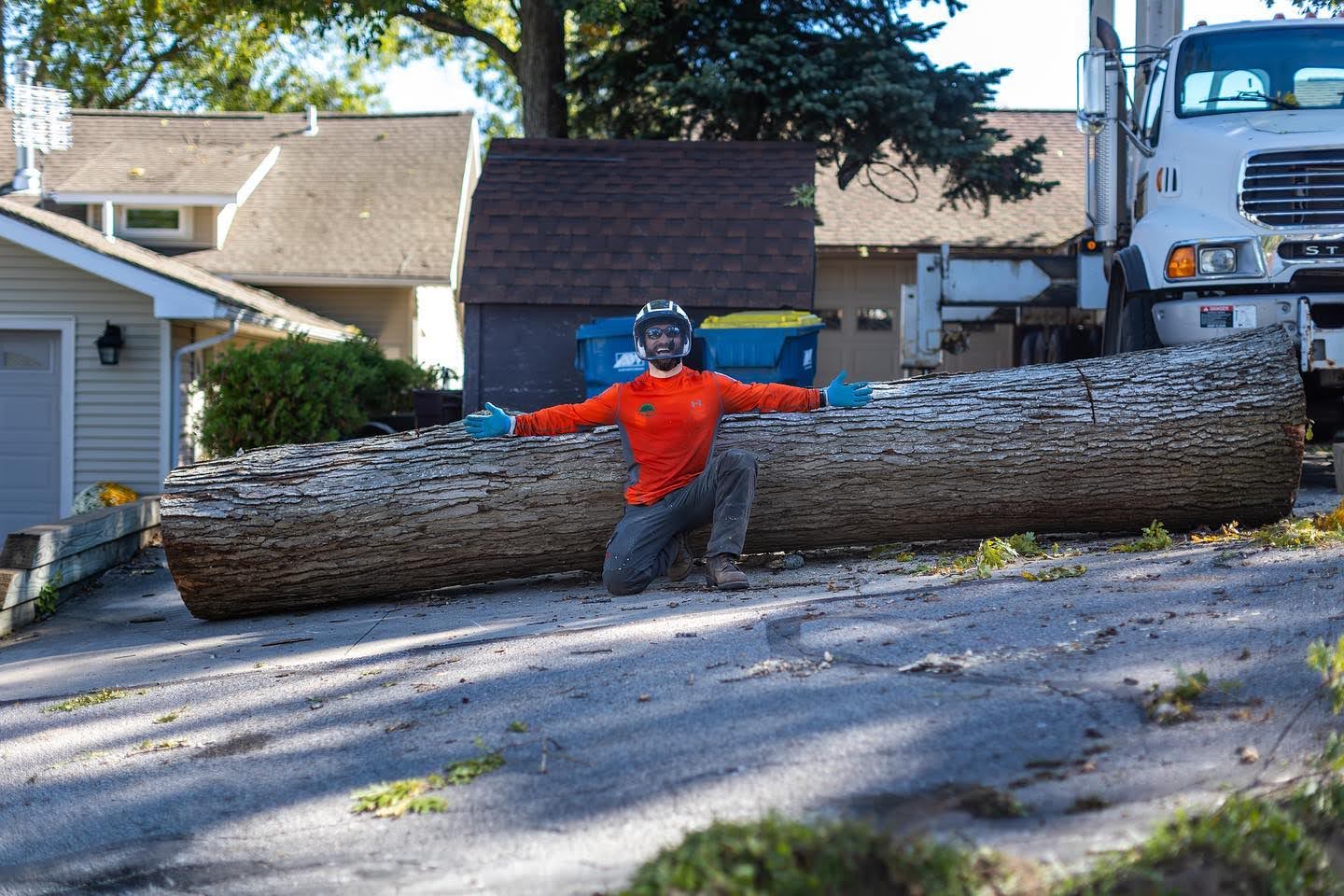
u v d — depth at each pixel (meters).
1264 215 10.06
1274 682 4.46
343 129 29.77
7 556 9.45
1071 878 3.03
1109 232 12.33
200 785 4.86
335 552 7.91
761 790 3.96
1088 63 11.38
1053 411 7.75
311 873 3.90
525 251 14.37
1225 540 7.27
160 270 16.92
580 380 14.09
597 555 8.04
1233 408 7.72
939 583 6.69
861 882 2.91
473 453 7.87
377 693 5.72
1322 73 11.07
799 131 18.70
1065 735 4.15
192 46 43.69
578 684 5.38
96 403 17.89
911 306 13.11
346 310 24.80
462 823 4.09
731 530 7.31
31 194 24.52
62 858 4.34
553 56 20.39
